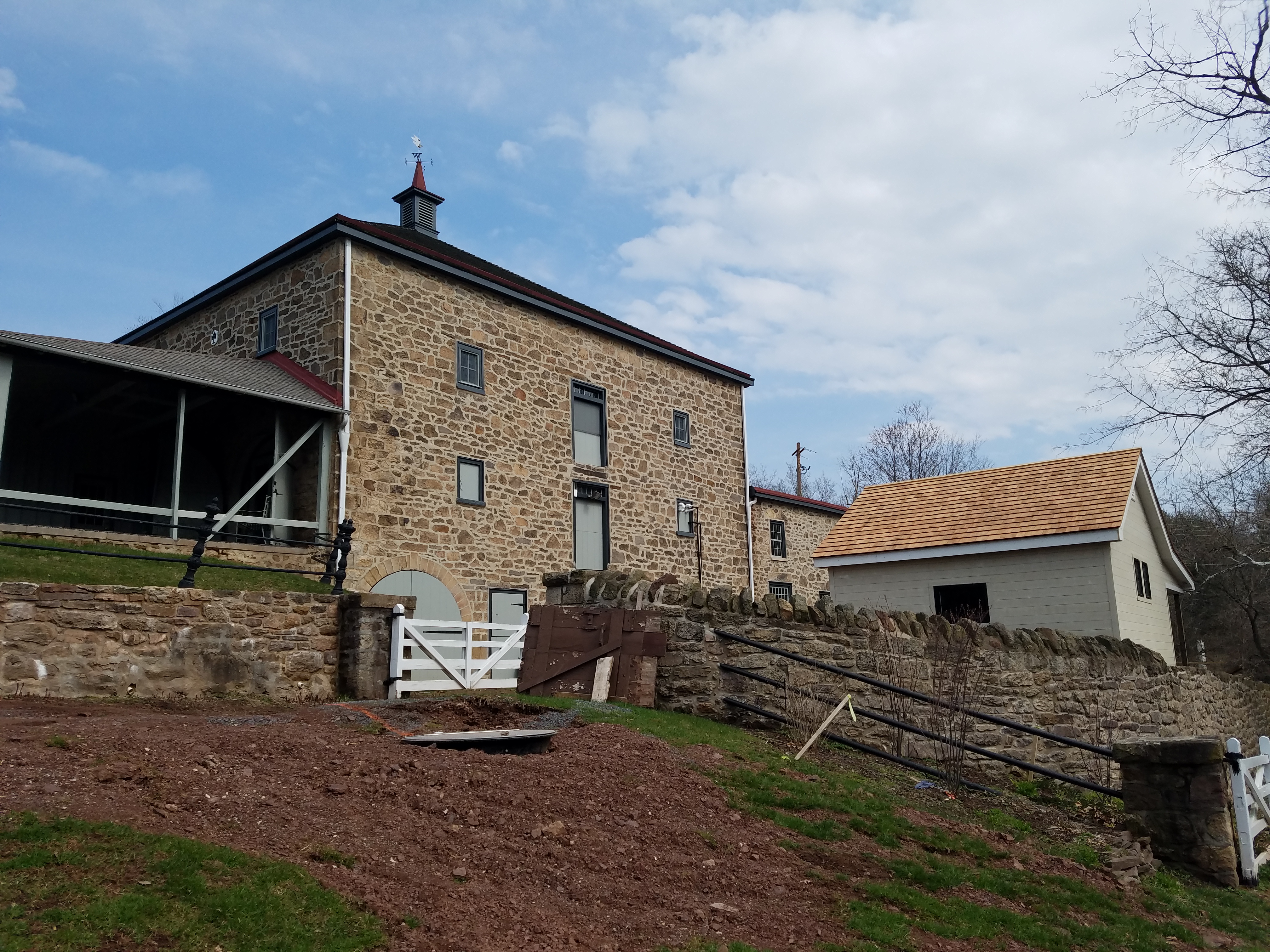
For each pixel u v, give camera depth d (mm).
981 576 16250
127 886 3705
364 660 9469
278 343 15508
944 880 5746
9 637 7660
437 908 4121
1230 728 16328
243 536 12875
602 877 4879
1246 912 6609
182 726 6141
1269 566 20109
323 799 5059
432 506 15320
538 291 20031
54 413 14898
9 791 4383
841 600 17750
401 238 15445
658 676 9547
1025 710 10484
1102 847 7320
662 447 20516
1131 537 16656
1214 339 15789
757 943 4457
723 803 6332
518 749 6613
